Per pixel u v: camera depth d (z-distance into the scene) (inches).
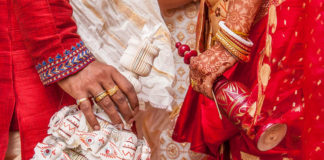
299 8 26.9
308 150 25.0
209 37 44.4
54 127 29.5
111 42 38.2
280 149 32.3
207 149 47.7
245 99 30.1
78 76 29.4
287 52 27.9
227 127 39.4
